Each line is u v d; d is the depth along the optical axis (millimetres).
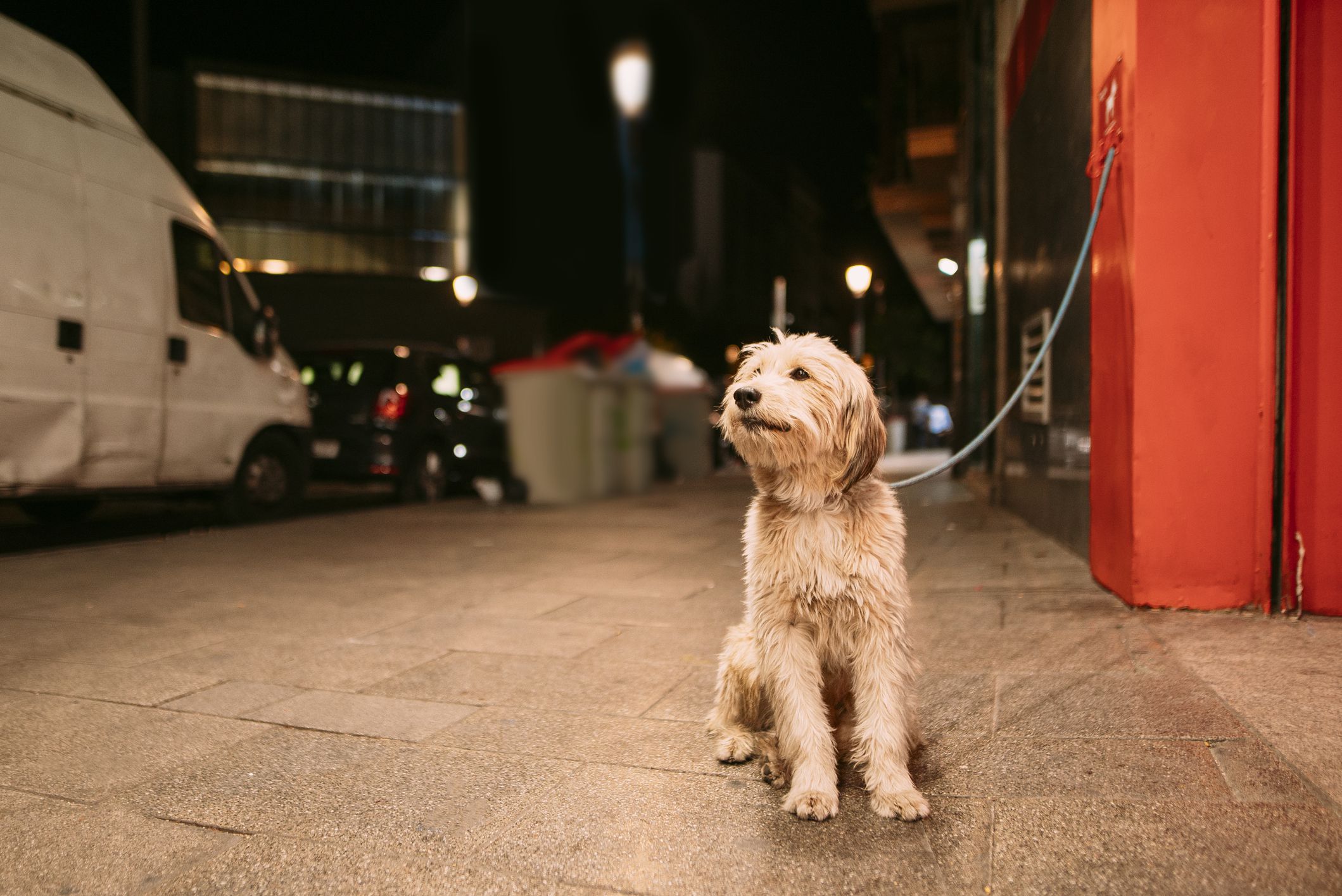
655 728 3393
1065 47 6551
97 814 2723
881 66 19500
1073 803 2613
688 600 5691
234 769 3059
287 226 34000
